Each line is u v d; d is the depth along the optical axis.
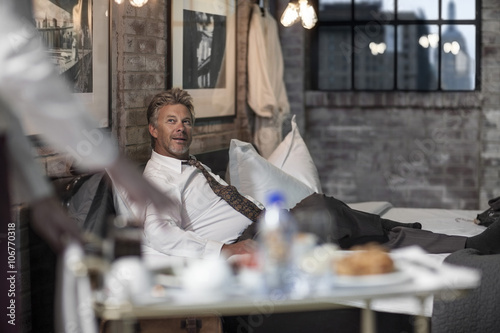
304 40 6.33
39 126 1.40
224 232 3.45
